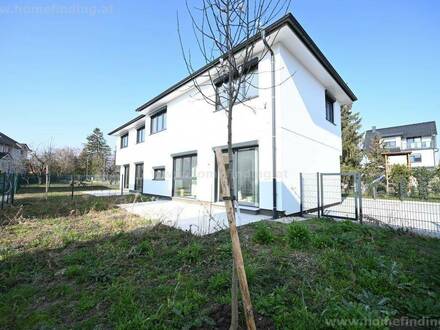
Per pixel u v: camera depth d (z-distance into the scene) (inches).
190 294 97.7
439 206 279.1
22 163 969.5
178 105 482.3
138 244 168.6
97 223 242.1
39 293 106.7
